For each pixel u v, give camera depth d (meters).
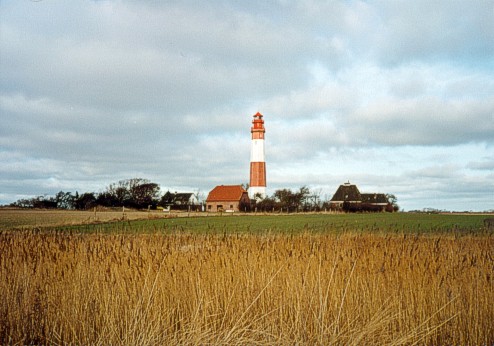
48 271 9.41
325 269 9.45
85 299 8.62
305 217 58.72
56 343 8.00
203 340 7.56
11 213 67.88
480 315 8.62
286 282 9.03
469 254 10.53
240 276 9.18
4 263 9.70
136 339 7.57
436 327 8.16
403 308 8.84
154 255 9.71
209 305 8.65
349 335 7.75
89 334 8.08
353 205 82.44
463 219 53.81
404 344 7.91
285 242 11.40
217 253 10.14
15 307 8.41
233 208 98.44
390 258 10.03
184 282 9.02
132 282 8.80
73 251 10.48
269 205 81.19
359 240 12.39
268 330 7.78
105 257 9.92
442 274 9.29
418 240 12.59
